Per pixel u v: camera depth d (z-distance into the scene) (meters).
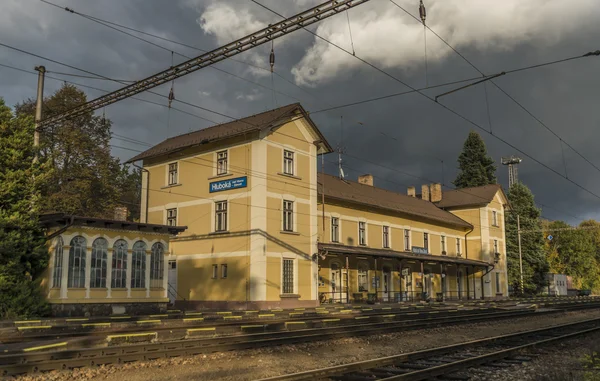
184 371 10.02
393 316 21.23
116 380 9.24
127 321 18.20
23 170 20.48
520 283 57.59
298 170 31.34
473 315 23.47
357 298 34.78
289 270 29.66
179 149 32.41
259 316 21.48
